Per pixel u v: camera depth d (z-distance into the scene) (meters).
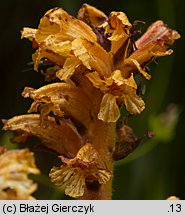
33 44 0.28
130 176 0.43
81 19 0.29
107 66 0.27
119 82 0.27
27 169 0.25
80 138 0.29
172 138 0.44
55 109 0.28
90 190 0.28
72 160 0.27
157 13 0.44
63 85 0.28
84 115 0.28
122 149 0.28
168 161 0.44
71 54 0.27
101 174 0.27
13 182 0.25
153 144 0.41
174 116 0.39
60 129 0.29
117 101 0.27
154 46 0.28
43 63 0.28
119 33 0.27
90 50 0.27
